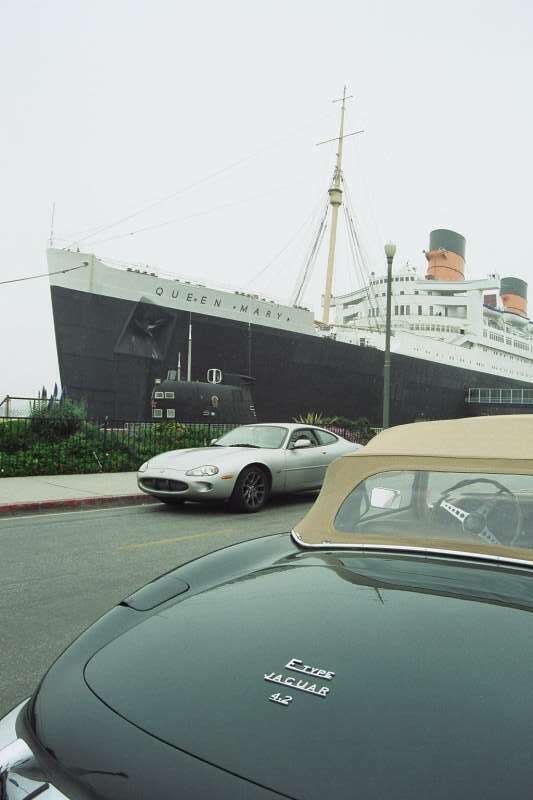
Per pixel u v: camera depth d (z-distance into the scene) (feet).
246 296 111.96
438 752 3.39
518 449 7.00
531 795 3.08
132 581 16.74
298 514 28.58
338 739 3.56
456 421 8.14
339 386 127.34
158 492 28.63
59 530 24.32
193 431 53.06
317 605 5.13
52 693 4.73
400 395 141.49
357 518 7.27
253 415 86.22
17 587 16.11
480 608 4.92
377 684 3.95
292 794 3.27
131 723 4.06
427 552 6.44
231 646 4.65
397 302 167.32
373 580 5.64
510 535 6.36
